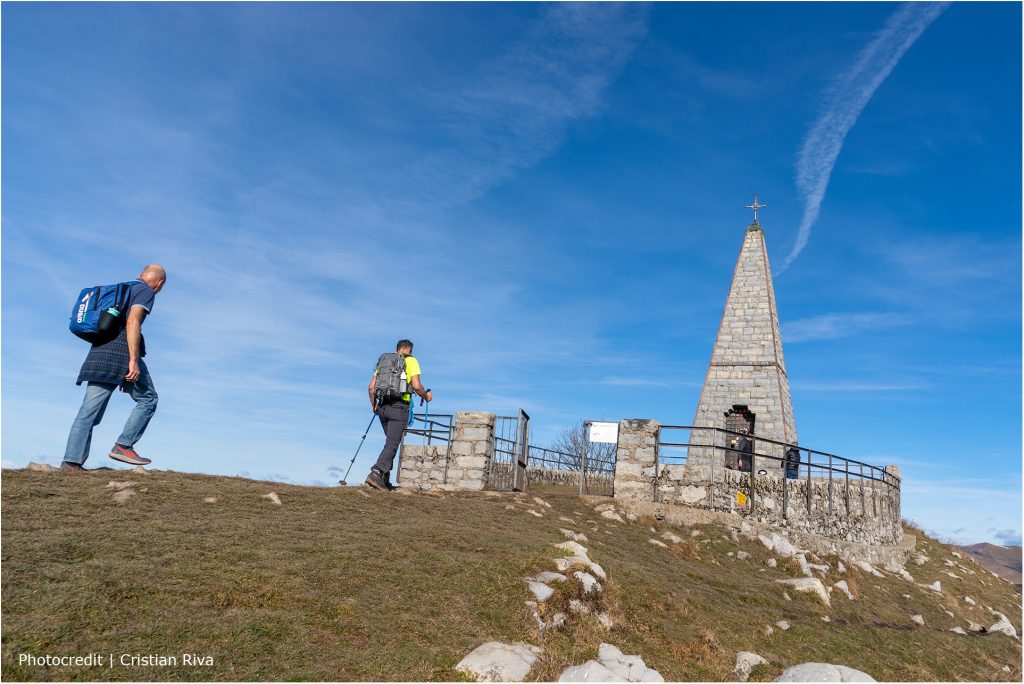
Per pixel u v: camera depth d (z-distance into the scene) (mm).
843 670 7859
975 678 10383
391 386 12359
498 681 6117
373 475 12273
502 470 18016
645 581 10156
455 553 8789
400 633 6551
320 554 7773
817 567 15336
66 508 7703
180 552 7051
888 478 26969
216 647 5566
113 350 9219
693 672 7723
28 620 5262
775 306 32188
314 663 5711
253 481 10953
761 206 33500
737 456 21469
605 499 16609
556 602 8117
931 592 18578
